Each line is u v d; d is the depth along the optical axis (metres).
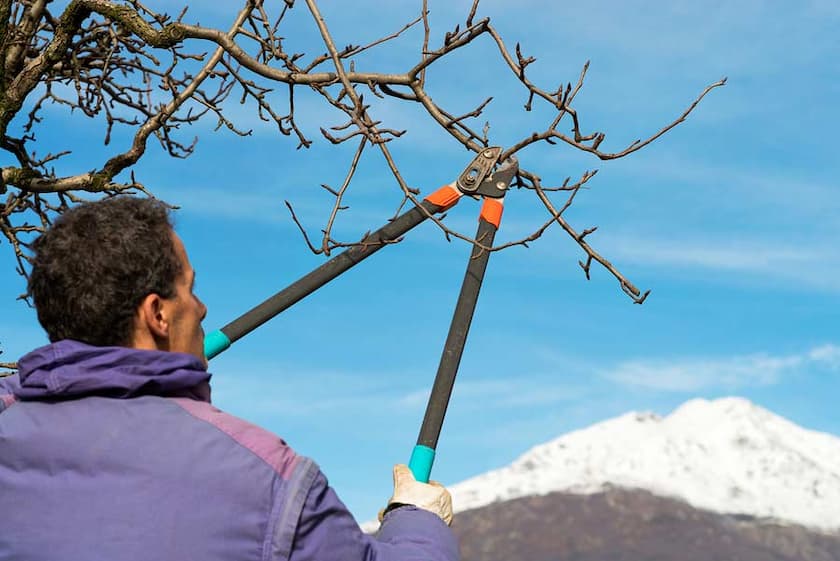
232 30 3.45
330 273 2.40
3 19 3.92
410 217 2.46
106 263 1.52
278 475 1.48
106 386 1.52
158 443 1.48
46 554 1.43
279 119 3.58
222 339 2.31
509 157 2.54
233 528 1.43
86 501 1.45
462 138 3.13
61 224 1.56
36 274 1.55
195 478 1.45
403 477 1.90
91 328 1.54
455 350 2.16
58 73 4.43
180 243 1.64
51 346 1.54
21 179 4.14
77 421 1.51
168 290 1.57
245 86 3.63
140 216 1.58
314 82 3.29
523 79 3.01
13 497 1.49
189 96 3.88
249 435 1.51
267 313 2.35
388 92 3.29
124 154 4.09
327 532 1.48
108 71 4.51
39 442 1.51
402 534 1.68
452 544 1.70
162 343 1.58
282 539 1.43
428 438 2.06
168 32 3.57
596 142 2.93
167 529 1.42
